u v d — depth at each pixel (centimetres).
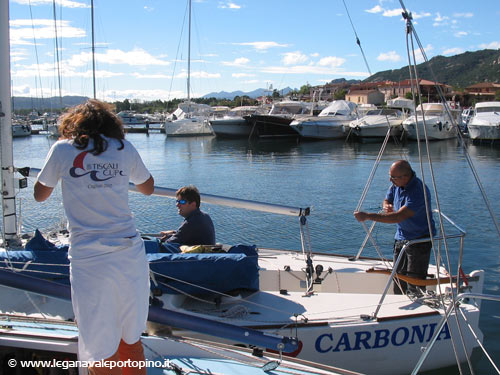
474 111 3428
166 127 4456
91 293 198
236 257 362
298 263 484
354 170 2039
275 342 255
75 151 203
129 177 215
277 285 464
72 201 201
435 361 374
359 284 462
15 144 3669
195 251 389
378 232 984
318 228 1024
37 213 1118
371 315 361
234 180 1791
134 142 3934
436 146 3234
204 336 339
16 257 356
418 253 397
